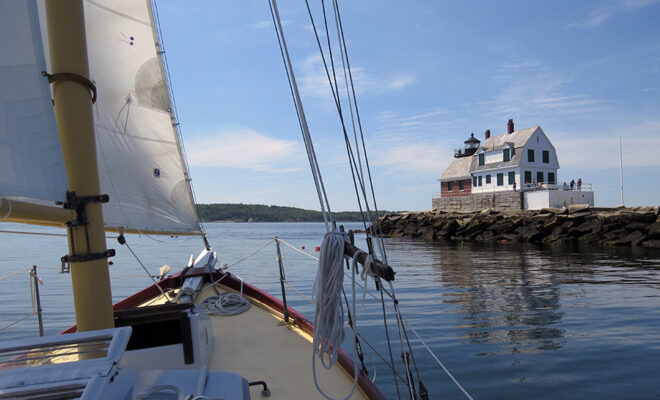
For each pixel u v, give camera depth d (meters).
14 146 1.75
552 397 5.25
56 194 1.99
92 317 2.18
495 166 41.38
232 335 4.23
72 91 2.15
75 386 1.37
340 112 2.39
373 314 9.60
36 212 1.79
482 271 17.97
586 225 30.41
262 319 4.81
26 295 11.24
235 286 6.11
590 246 29.09
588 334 8.04
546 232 32.34
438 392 5.42
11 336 7.18
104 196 2.25
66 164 2.15
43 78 2.02
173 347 2.87
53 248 30.77
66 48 2.13
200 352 2.92
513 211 36.25
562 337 7.84
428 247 32.41
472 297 11.87
